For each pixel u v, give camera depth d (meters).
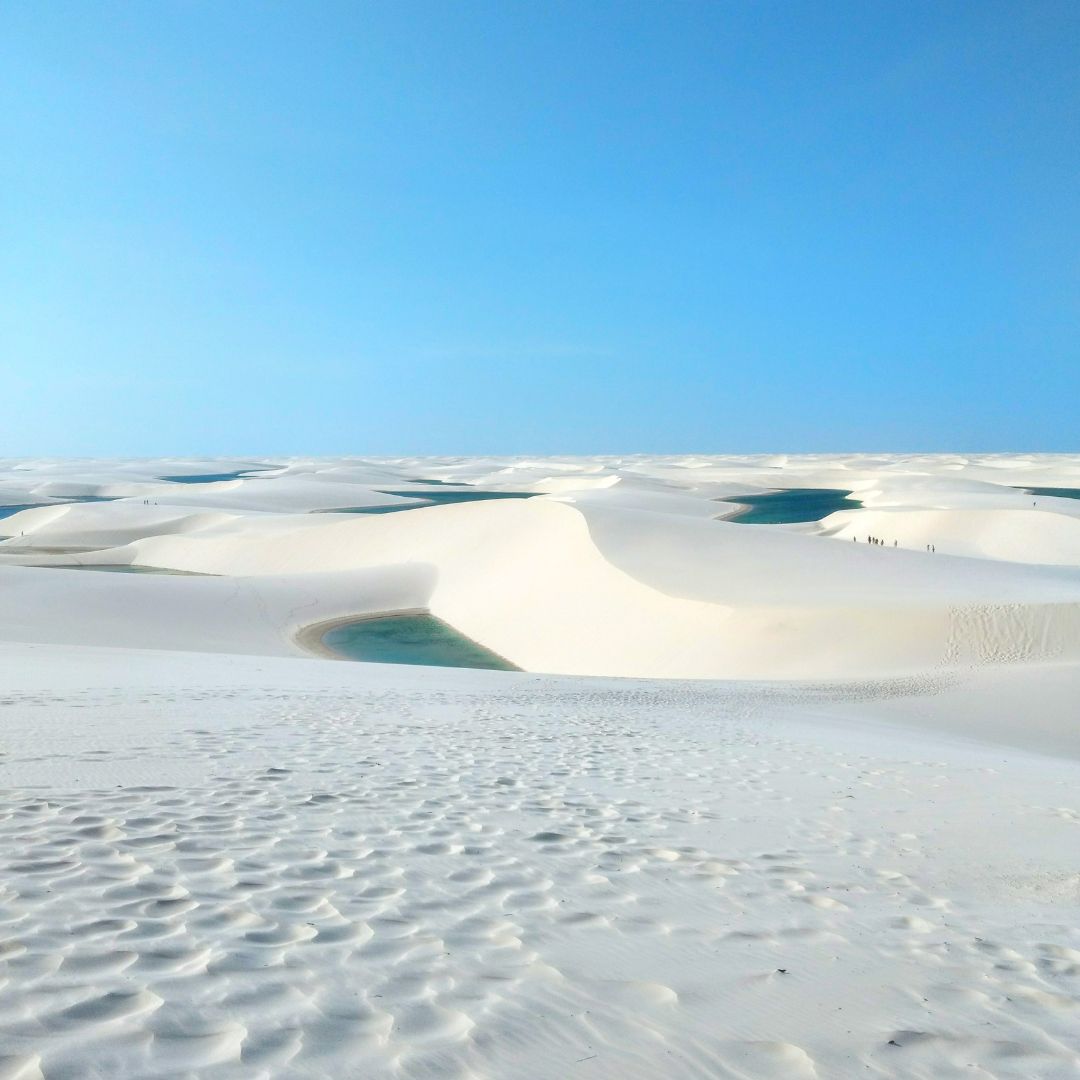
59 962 3.23
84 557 58.97
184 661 17.89
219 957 3.37
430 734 9.41
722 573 34.62
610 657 29.61
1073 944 4.10
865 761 9.41
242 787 6.29
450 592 43.47
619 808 6.48
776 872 5.06
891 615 25.36
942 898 4.76
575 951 3.68
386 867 4.69
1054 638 23.86
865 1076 2.78
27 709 9.41
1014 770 9.73
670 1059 2.83
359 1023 2.93
